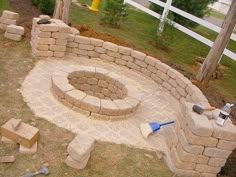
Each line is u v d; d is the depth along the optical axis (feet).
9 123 13.43
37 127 14.82
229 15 23.21
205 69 24.70
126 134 16.52
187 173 14.60
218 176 15.28
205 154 14.12
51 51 22.53
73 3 39.42
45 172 12.19
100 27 32.40
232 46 42.14
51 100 17.53
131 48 27.04
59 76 18.70
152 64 24.06
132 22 38.83
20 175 11.89
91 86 21.15
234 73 31.17
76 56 24.56
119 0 33.96
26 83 18.57
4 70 19.39
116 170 13.61
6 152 12.81
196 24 42.57
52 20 22.93
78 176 12.62
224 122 13.96
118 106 17.35
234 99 24.26
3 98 16.44
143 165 14.47
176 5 40.32
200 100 19.13
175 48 33.65
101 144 15.02
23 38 24.40
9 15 24.36
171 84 22.81
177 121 15.97
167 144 16.43
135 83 23.11
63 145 14.08
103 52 24.91
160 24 33.09
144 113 19.33
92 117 17.01
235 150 18.04
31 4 32.94
